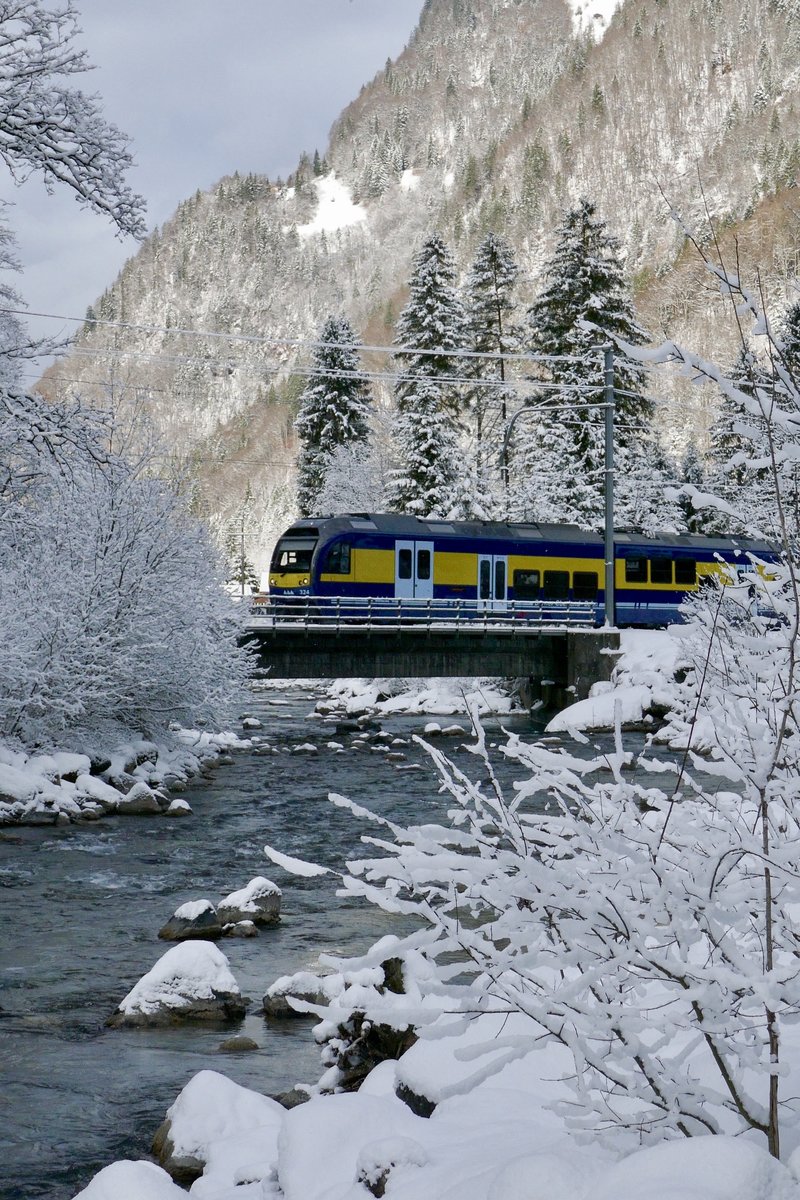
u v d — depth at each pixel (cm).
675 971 379
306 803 2264
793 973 364
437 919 395
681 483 458
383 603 4047
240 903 1337
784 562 418
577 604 4328
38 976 1115
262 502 17900
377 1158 467
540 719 4125
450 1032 396
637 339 5669
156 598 2316
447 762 434
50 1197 645
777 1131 389
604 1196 340
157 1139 691
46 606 2103
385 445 6512
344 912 1389
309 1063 867
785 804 418
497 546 4262
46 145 1839
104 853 1739
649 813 472
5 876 1564
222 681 2620
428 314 5941
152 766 2444
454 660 3847
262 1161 591
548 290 5712
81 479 2217
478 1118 521
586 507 5397
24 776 2047
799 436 418
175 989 991
